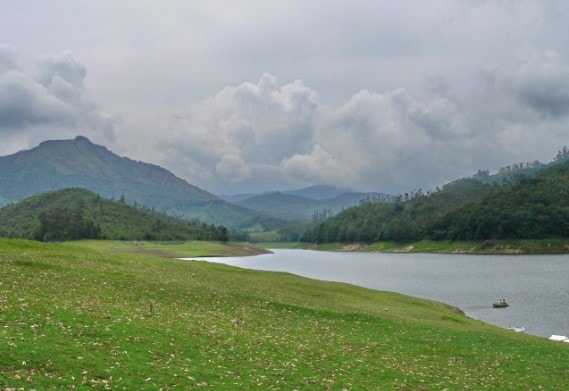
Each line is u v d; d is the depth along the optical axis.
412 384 34.03
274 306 56.69
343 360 38.00
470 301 113.81
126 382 26.02
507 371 41.09
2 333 29.38
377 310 66.12
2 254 59.50
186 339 36.12
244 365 32.59
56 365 26.42
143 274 61.62
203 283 63.72
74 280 50.59
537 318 91.81
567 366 44.38
